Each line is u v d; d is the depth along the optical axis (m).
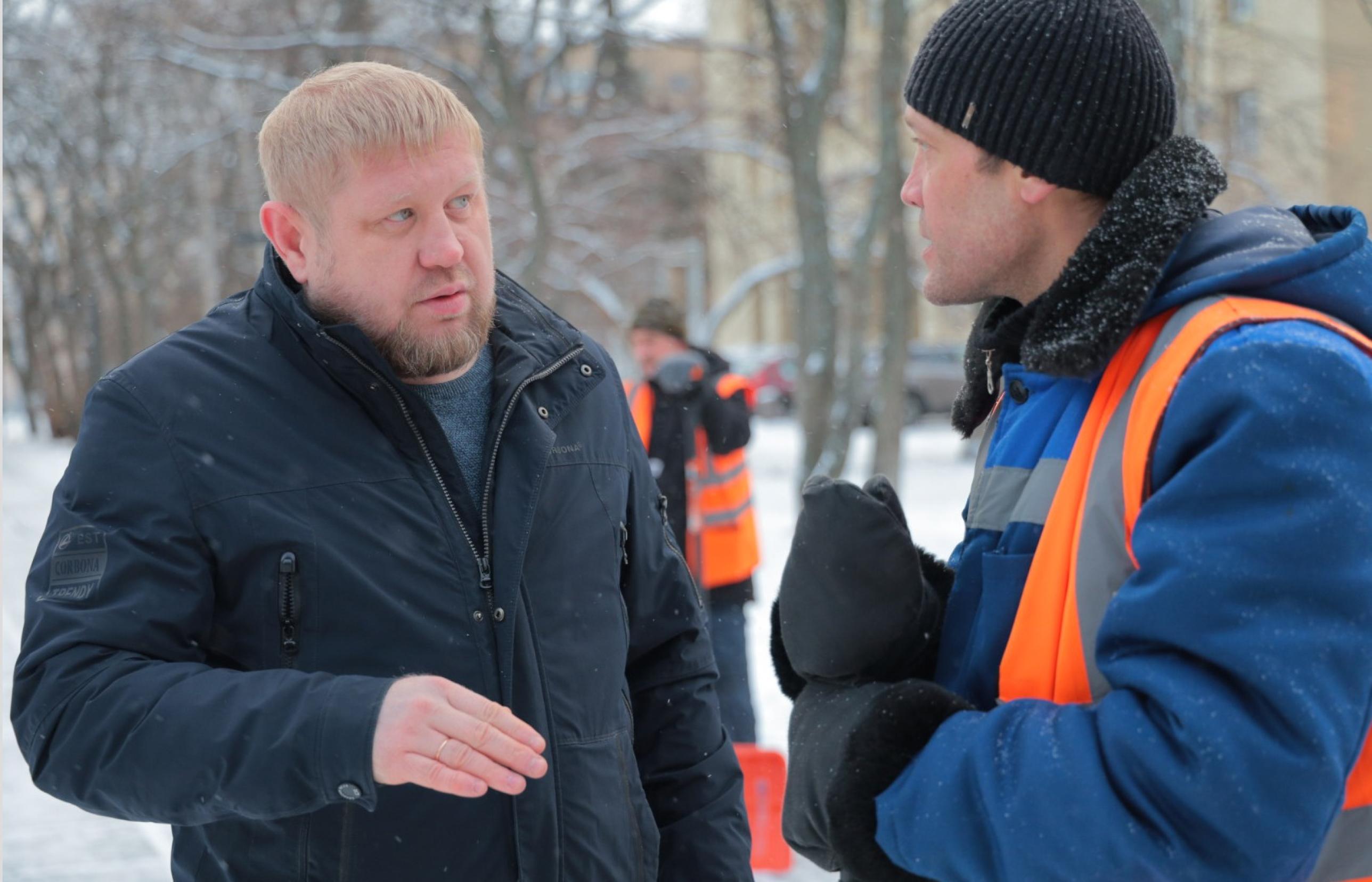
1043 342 1.41
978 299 1.61
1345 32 12.06
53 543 1.69
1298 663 1.16
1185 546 1.21
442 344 1.78
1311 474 1.18
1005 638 1.47
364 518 1.73
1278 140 12.20
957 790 1.32
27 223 23.19
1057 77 1.45
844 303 21.05
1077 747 1.26
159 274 26.11
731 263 25.50
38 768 1.63
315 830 1.70
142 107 20.86
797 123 10.29
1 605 8.04
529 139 14.26
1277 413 1.20
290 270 1.84
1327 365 1.22
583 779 1.81
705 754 2.05
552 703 1.79
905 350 9.95
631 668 2.09
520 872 1.74
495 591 1.78
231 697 1.55
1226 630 1.18
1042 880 1.27
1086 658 1.36
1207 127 10.89
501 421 1.84
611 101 17.48
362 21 14.74
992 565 1.49
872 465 10.07
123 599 1.64
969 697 1.52
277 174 1.78
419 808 1.71
